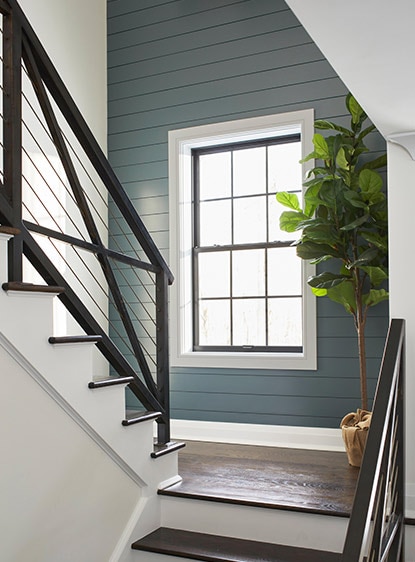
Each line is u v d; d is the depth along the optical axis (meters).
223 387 4.78
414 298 3.02
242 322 4.95
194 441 4.71
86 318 2.78
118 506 3.04
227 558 2.88
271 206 4.88
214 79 4.89
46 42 4.67
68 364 2.65
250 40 4.77
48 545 2.57
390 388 2.39
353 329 4.41
